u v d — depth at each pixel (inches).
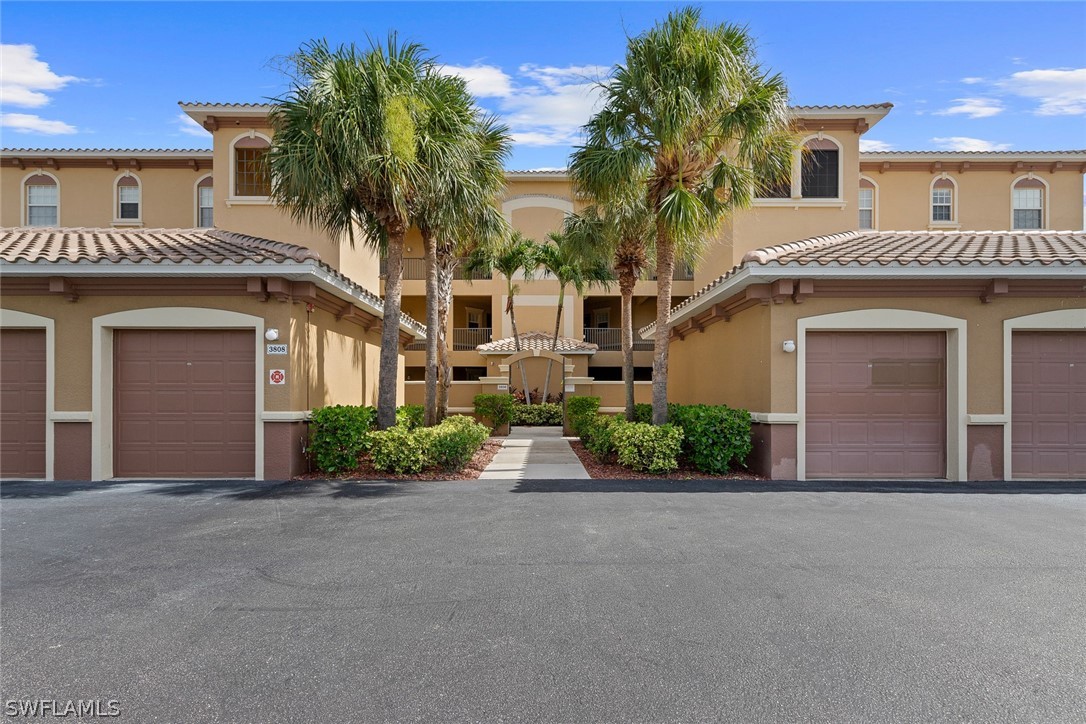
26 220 906.1
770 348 422.9
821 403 428.1
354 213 503.5
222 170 658.2
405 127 397.1
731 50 417.4
